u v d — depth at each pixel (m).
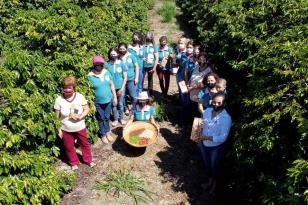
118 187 5.98
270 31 6.23
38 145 5.79
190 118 8.11
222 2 9.91
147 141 6.70
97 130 7.22
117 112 7.95
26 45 6.98
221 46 7.73
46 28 6.60
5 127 4.93
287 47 4.80
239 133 5.16
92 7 9.74
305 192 3.38
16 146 5.02
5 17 9.54
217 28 8.48
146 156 6.91
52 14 7.92
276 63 4.84
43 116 5.61
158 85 10.66
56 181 5.41
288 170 3.63
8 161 4.60
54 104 5.97
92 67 7.34
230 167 5.82
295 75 4.49
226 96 6.07
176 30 15.90
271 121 4.56
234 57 7.00
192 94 7.51
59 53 6.62
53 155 6.50
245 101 5.02
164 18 17.34
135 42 8.80
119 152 7.02
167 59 9.08
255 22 6.78
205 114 5.70
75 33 7.02
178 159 6.87
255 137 4.67
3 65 5.66
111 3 11.13
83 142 6.28
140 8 14.03
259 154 4.75
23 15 7.55
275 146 4.49
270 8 6.52
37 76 5.80
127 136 6.82
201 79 7.38
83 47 7.51
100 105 7.00
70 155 6.28
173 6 19.58
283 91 4.51
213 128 5.56
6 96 4.98
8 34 8.98
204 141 5.72
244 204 5.02
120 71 7.71
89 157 6.47
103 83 6.89
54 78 6.30
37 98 5.59
